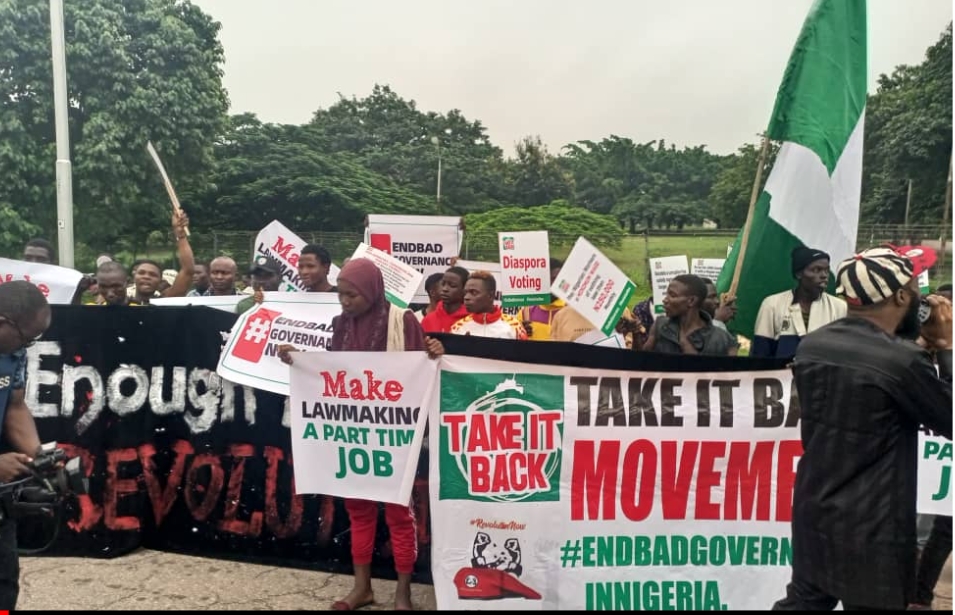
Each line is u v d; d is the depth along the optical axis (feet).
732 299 15.90
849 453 8.67
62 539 14.48
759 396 12.05
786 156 16.48
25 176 70.38
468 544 12.00
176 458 14.80
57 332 14.70
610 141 194.59
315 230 135.23
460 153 182.29
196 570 14.05
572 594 11.97
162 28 76.74
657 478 12.06
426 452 13.60
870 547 8.57
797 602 9.39
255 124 153.89
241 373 14.21
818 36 16.35
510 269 21.44
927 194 108.27
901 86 122.21
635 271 96.02
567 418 12.01
